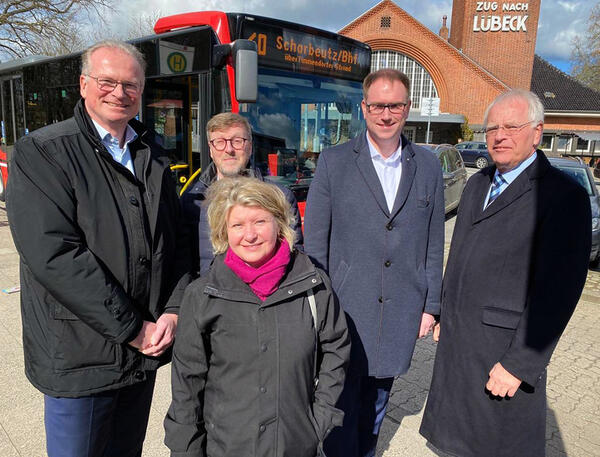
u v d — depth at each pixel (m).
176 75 4.64
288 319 1.69
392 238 2.28
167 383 3.59
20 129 8.11
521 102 2.01
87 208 1.78
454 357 2.22
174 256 2.16
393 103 2.15
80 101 1.89
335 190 2.33
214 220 1.74
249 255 1.64
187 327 1.69
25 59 7.88
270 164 4.64
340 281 2.33
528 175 2.04
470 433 2.16
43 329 1.79
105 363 1.83
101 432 1.94
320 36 5.00
